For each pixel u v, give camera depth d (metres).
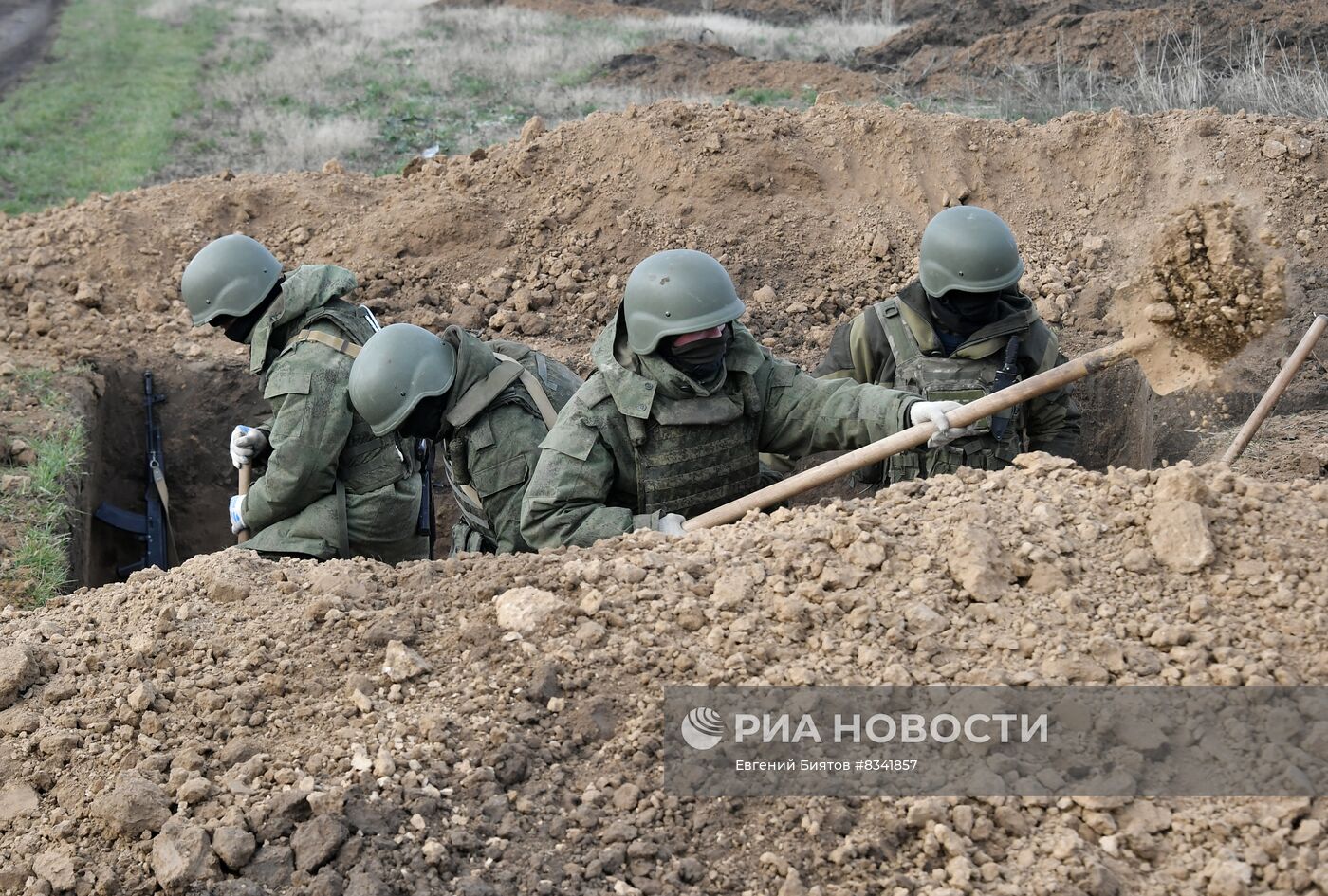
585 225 8.04
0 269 8.22
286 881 2.70
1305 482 3.43
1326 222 7.23
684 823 2.74
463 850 2.71
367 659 3.29
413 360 4.43
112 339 7.75
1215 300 3.75
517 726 2.99
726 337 4.12
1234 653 2.84
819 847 2.62
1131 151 7.73
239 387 7.62
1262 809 2.52
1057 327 7.01
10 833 2.97
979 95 13.91
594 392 4.14
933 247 4.53
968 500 3.46
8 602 5.52
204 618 3.59
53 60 23.44
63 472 6.39
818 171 8.05
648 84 17.02
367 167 14.50
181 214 8.64
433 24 24.05
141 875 2.79
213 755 3.08
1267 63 13.34
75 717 3.25
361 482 5.38
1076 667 2.84
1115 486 3.38
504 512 4.55
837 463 3.97
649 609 3.27
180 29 26.08
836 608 3.15
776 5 24.89
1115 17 15.46
